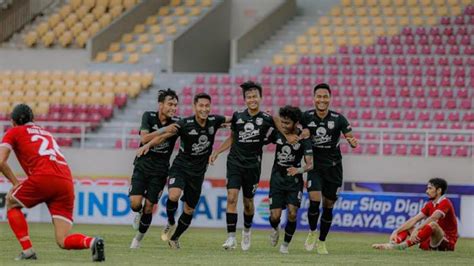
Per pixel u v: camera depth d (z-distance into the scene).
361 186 52.78
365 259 31.94
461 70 71.44
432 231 36.91
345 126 34.03
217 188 54.22
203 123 33.53
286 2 83.81
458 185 52.19
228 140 34.50
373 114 68.62
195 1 87.56
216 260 29.86
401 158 58.59
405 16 80.19
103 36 81.62
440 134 65.38
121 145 67.88
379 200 52.47
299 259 31.09
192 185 34.28
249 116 33.62
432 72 71.88
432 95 69.75
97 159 63.19
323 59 76.00
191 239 42.94
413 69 72.31
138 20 84.81
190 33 80.62
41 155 26.89
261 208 53.66
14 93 75.88
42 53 81.50
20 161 27.30
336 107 70.19
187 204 34.72
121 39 82.94
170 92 34.03
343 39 78.69
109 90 74.69
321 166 34.28
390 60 74.19
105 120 72.31
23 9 86.38
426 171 58.31
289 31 82.12
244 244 34.91
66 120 72.38
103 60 80.69
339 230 52.94
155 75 76.94
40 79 76.88
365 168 59.06
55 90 75.56
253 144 33.62
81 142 63.84
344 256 33.25
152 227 52.47
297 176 33.69
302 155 33.62
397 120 68.06
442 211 36.97
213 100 72.75
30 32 84.00
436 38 75.62
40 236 42.09
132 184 34.41
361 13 81.81
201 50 82.12
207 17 82.75
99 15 85.38
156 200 34.62
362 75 73.44
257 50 79.81
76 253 31.55
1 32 84.25
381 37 77.25
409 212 52.09
